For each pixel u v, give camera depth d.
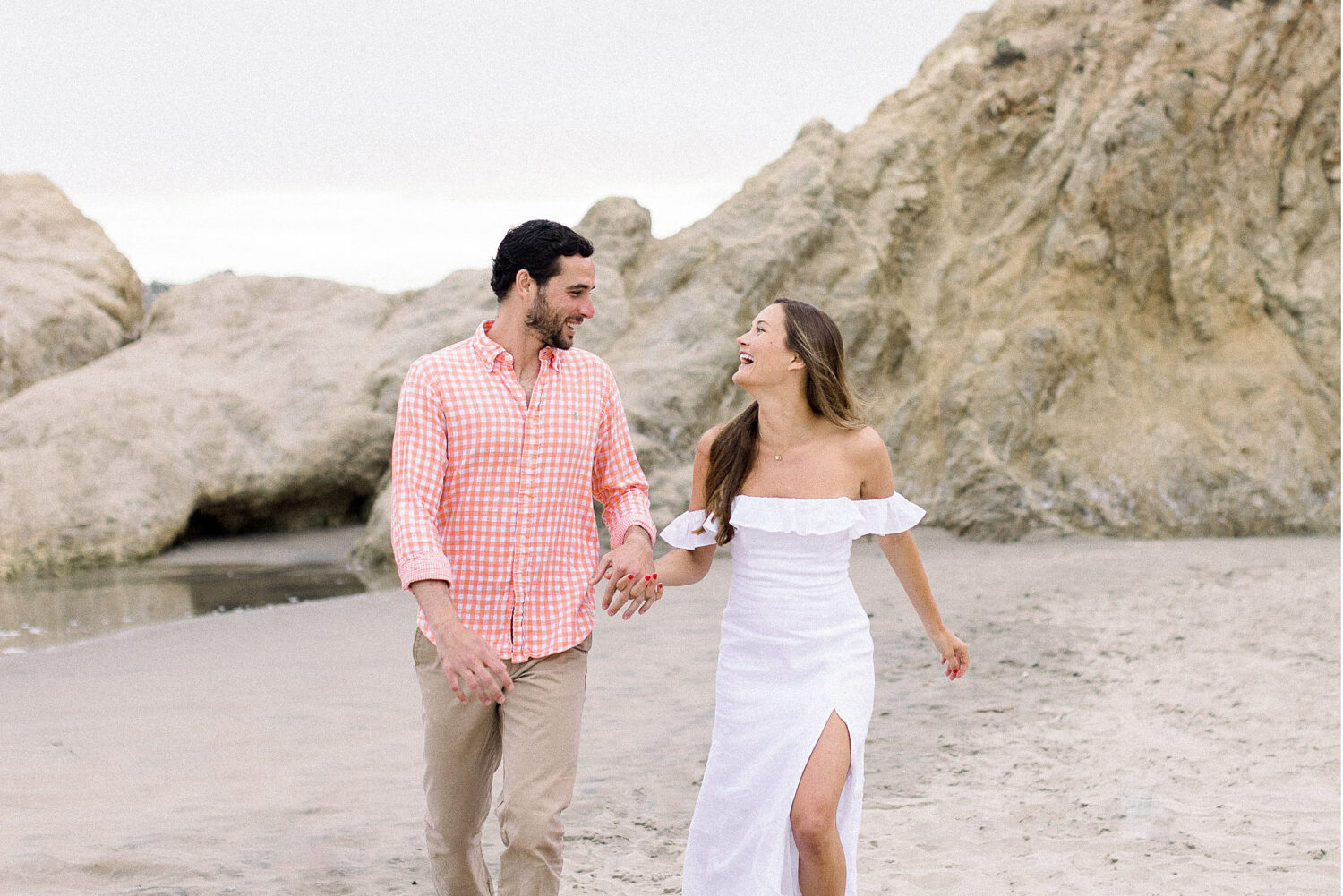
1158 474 14.55
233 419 15.93
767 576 3.27
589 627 3.17
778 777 3.09
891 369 15.88
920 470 15.05
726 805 3.22
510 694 3.06
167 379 16.19
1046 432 14.86
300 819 4.67
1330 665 7.22
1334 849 4.16
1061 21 17.47
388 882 3.99
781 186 16.86
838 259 16.16
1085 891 3.81
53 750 5.74
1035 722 6.08
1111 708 6.34
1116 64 16.52
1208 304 15.55
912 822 4.57
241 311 17.97
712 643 8.43
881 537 3.51
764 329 3.36
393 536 2.96
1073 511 14.37
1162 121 15.70
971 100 17.17
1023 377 15.02
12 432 14.91
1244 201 15.91
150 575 13.79
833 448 3.35
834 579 3.28
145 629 9.82
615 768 5.41
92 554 14.21
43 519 14.18
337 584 13.02
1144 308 15.77
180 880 3.97
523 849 2.93
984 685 6.94
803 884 2.98
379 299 18.00
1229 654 7.60
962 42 18.20
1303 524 14.34
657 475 14.11
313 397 16.28
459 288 17.69
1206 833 4.36
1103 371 15.34
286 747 5.82
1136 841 4.29
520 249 3.11
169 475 15.11
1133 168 15.62
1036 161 16.61
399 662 8.04
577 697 3.11
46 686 7.44
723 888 3.19
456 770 3.12
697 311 15.76
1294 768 5.19
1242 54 16.08
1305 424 14.89
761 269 15.94
